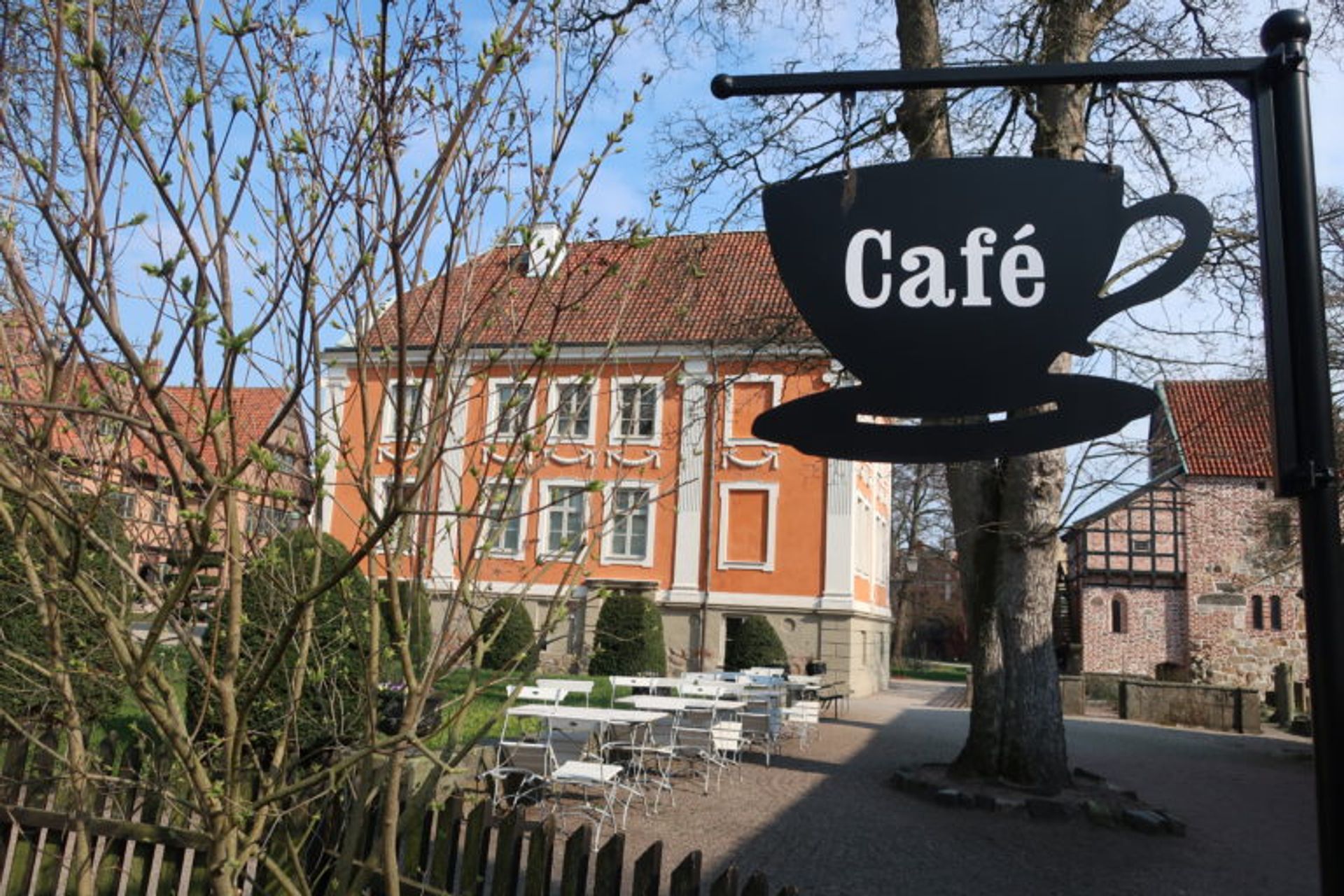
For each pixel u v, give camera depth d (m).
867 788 10.43
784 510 22.05
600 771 7.49
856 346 2.26
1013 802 9.28
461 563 2.69
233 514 2.29
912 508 39.66
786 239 2.31
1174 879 7.45
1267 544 19.97
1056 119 9.94
